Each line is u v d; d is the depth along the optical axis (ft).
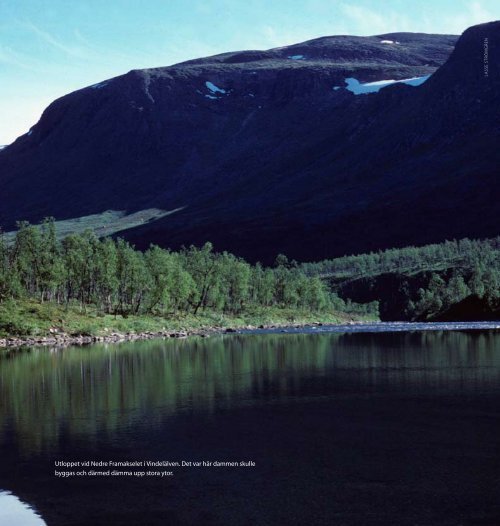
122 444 138.10
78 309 518.78
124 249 557.33
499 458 124.57
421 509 99.45
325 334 492.95
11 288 483.10
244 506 101.86
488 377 224.33
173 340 438.40
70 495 108.06
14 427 155.94
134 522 96.53
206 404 181.47
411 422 154.81
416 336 443.32
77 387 216.95
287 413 167.63
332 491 107.76
